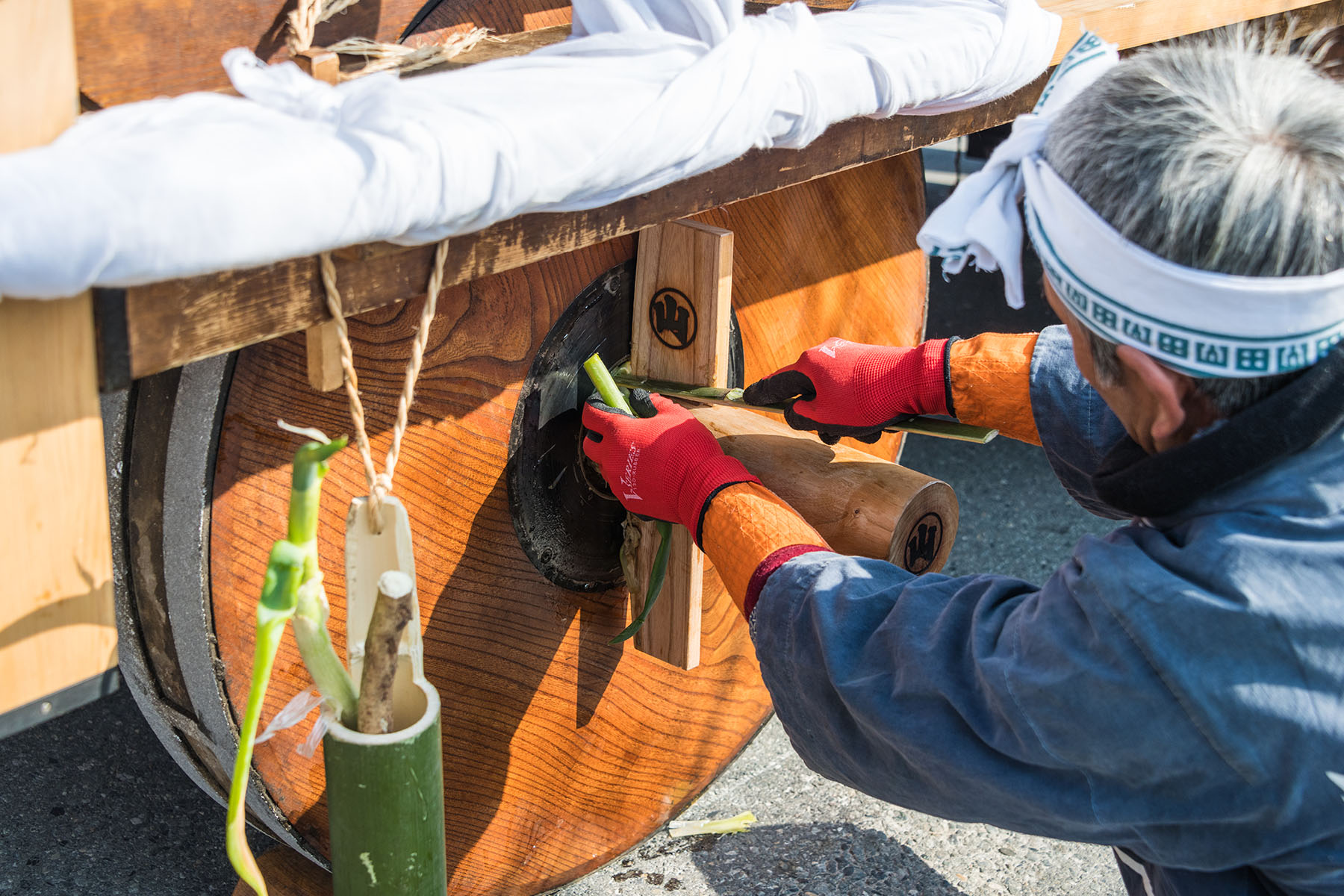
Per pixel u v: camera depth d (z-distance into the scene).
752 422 1.49
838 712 1.04
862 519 1.36
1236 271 0.76
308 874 1.54
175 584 1.15
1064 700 0.84
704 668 1.80
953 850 1.91
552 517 1.51
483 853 1.60
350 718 0.92
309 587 0.86
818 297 1.88
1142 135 0.79
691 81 0.94
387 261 0.86
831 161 1.29
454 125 0.79
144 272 0.65
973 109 1.49
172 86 1.04
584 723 1.65
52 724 2.07
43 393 0.69
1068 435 1.34
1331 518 0.80
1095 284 0.82
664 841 1.89
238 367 1.09
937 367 1.40
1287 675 0.78
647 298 1.53
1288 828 0.82
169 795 1.93
